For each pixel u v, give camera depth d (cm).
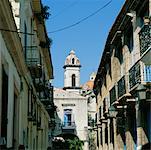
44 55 3166
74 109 6091
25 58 1834
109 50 2377
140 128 1636
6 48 1369
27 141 2041
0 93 1234
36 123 2492
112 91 2131
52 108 3691
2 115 1285
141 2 1595
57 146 5619
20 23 1755
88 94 6975
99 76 3016
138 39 1658
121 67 2100
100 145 3086
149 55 1417
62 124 6000
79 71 8244
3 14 1238
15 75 1608
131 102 1716
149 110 1581
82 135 5975
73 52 8400
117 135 2167
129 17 1744
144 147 1609
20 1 1764
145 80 1505
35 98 2402
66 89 8100
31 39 2252
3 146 1295
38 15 2488
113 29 2061
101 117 2925
